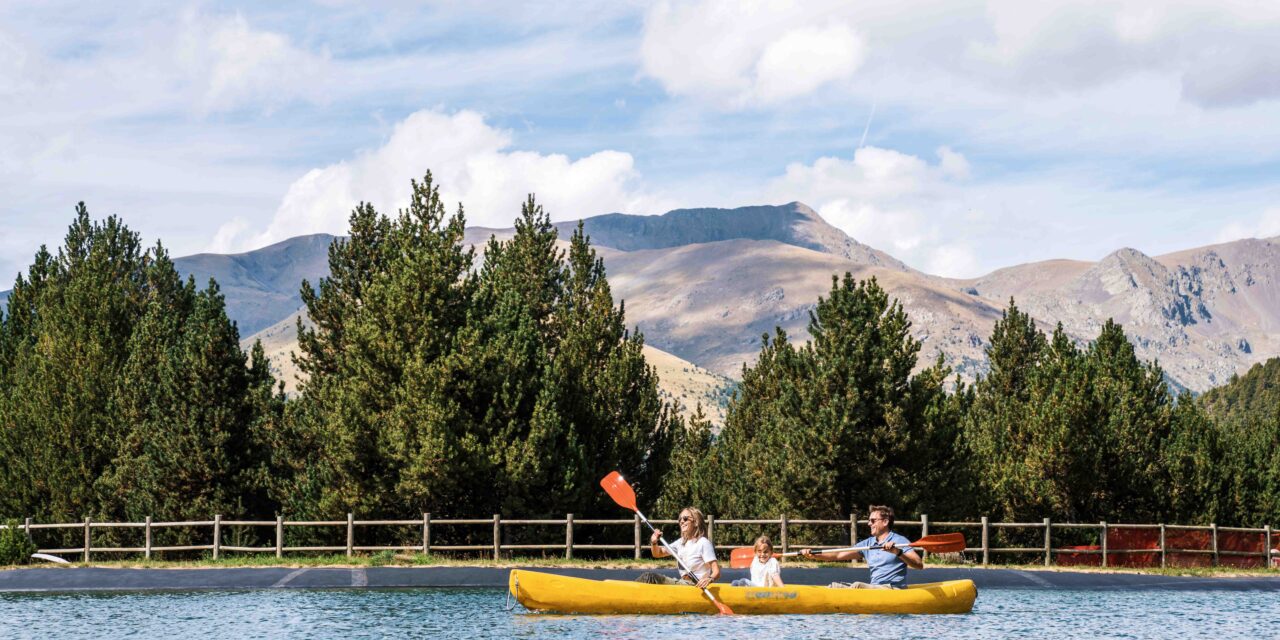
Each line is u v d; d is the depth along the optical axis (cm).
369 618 1866
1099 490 3669
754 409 4506
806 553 1977
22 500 3881
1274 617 2039
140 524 2792
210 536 3497
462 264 3391
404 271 3134
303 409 3525
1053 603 2191
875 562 1969
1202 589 2523
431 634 1709
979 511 3547
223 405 3572
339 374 3469
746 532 3425
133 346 4025
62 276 4903
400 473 2978
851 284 3397
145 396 3866
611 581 1895
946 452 3341
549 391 3114
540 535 3089
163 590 2259
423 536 2847
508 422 3066
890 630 1775
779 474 3300
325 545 3159
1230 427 4975
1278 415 5159
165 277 4772
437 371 2988
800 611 1886
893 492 3191
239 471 3566
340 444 3047
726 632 1725
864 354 3312
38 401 3947
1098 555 3381
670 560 2784
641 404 3512
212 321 3600
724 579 2398
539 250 3988
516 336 3244
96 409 3969
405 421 2952
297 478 3350
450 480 2927
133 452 3759
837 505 3275
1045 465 3566
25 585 2295
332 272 3638
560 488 3059
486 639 1666
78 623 1820
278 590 2256
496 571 2472
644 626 1778
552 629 1747
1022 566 2933
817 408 3303
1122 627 1878
